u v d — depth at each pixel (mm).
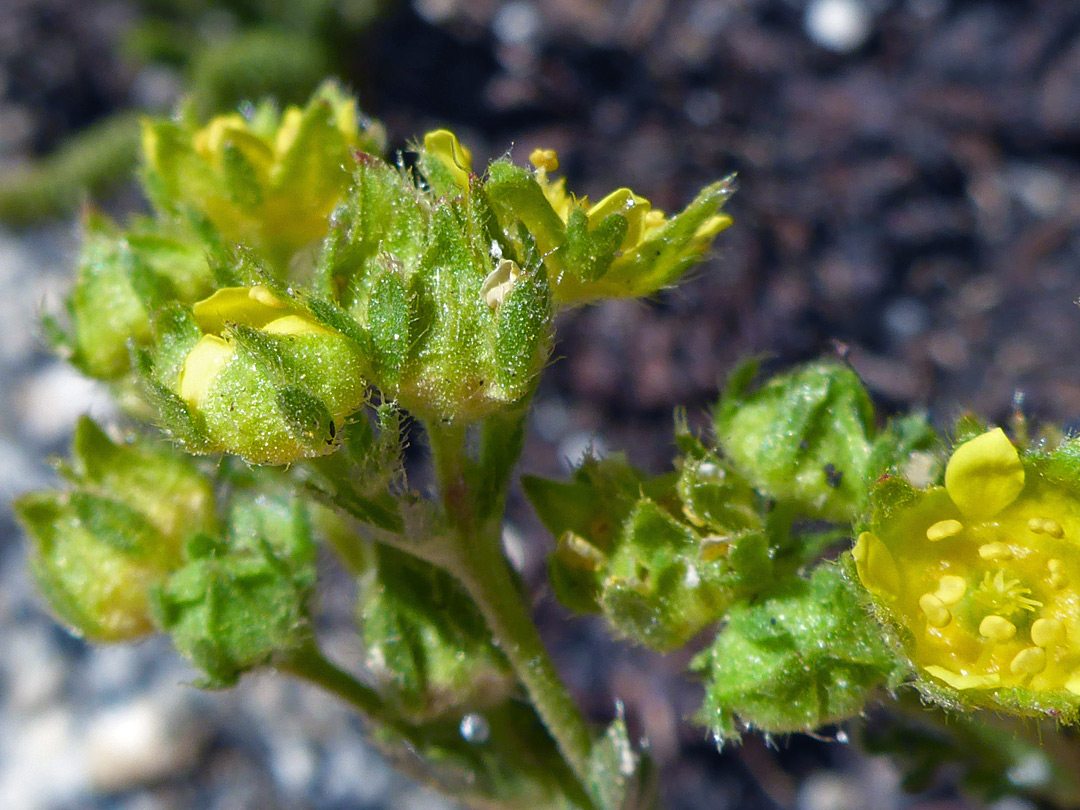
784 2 93
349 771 74
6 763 75
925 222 83
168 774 74
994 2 91
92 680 78
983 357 79
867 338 81
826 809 71
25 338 91
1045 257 82
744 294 82
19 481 84
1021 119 86
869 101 88
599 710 74
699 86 91
